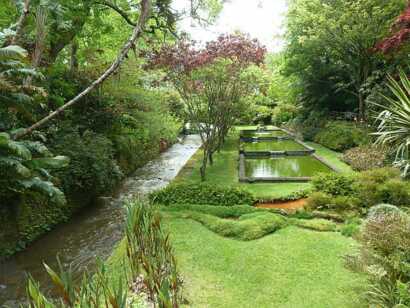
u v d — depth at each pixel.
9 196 4.73
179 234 4.41
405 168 5.56
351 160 8.66
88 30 9.29
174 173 9.90
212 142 9.03
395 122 6.00
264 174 8.18
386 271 2.46
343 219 4.77
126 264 3.57
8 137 4.23
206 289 3.15
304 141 14.23
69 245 4.91
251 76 7.76
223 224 4.53
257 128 20.06
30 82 5.14
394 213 3.17
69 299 1.88
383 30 9.99
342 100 15.28
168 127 15.48
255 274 3.41
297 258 3.72
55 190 4.72
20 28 4.97
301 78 15.40
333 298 2.95
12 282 3.91
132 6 8.95
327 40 11.63
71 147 6.26
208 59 6.86
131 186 8.32
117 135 9.28
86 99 8.35
